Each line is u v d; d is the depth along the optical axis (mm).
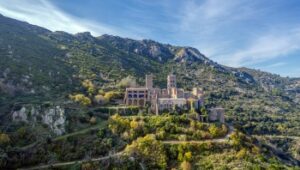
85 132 191250
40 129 192375
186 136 189625
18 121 196375
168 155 174750
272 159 184250
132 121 198750
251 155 178500
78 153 174625
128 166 163500
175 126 197500
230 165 164875
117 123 199750
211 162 169250
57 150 175875
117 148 180125
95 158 172000
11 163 162250
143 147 176000
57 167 162000
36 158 168625
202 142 183000
